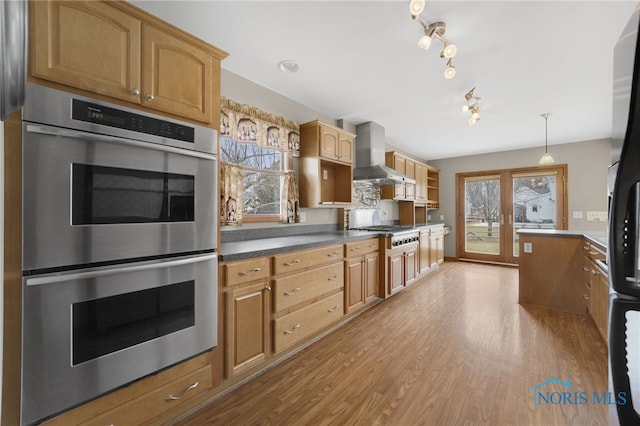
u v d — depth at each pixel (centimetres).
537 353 223
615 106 65
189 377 158
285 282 215
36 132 110
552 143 519
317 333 259
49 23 115
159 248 145
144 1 173
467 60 240
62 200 116
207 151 166
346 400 172
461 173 628
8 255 107
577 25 194
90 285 123
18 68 102
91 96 126
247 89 273
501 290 397
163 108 148
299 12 184
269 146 283
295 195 311
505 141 503
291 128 309
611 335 60
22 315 109
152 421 144
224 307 176
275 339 207
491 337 251
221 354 175
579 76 267
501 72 260
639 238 57
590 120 390
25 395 109
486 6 177
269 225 295
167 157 148
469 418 156
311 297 239
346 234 321
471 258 619
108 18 130
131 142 132
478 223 612
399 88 294
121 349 132
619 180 56
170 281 149
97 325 125
